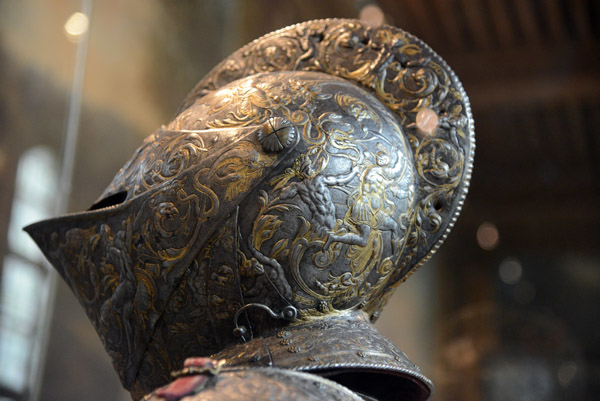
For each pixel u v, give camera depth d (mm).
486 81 5793
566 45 5527
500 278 7656
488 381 6254
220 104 1146
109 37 2615
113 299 1091
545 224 7625
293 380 868
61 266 1186
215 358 1005
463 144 1219
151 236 1051
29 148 1867
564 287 7578
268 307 1016
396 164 1136
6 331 1743
